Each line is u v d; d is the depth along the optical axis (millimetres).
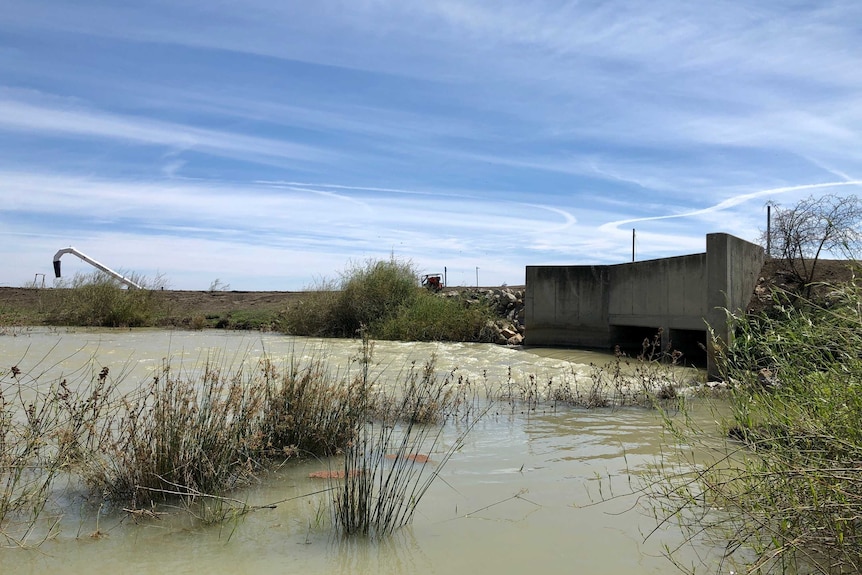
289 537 4145
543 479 5340
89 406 5324
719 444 6062
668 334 13055
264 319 25125
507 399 9195
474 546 3982
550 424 7547
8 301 28203
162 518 4492
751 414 4375
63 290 25500
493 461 5910
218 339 18812
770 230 13648
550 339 16406
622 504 4691
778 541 3441
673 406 8445
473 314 18703
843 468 3467
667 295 13070
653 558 3768
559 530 4227
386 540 4082
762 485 3787
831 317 4801
